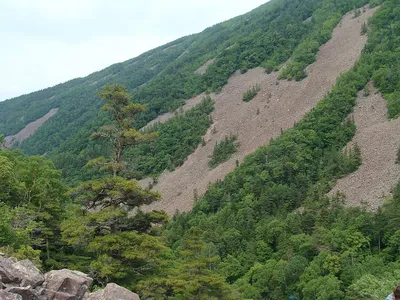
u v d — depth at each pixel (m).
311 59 151.38
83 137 163.75
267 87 151.88
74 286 16.72
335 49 150.88
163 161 135.12
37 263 25.59
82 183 30.52
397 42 120.25
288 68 151.62
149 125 163.12
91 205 31.97
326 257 53.38
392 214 58.31
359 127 98.25
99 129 36.25
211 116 150.62
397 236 54.72
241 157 117.06
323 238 59.03
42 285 16.39
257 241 67.56
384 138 87.75
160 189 122.62
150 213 32.09
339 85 114.88
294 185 83.31
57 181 42.53
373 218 60.41
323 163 89.69
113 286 16.67
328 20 172.88
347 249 55.62
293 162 90.69
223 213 82.06
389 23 137.00
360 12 168.38
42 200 36.31
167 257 41.06
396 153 80.19
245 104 149.00
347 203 72.25
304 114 116.94
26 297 14.95
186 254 33.91
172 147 140.12
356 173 80.75
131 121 35.88
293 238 62.16
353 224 59.94
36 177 40.06
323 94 125.56
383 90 106.25
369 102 105.75
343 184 79.38
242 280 58.19
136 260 30.38
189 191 114.06
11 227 28.23
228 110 151.00
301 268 55.00
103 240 28.47
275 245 67.12
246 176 95.38
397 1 144.00
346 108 105.00
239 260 64.56
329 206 70.81
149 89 190.62
